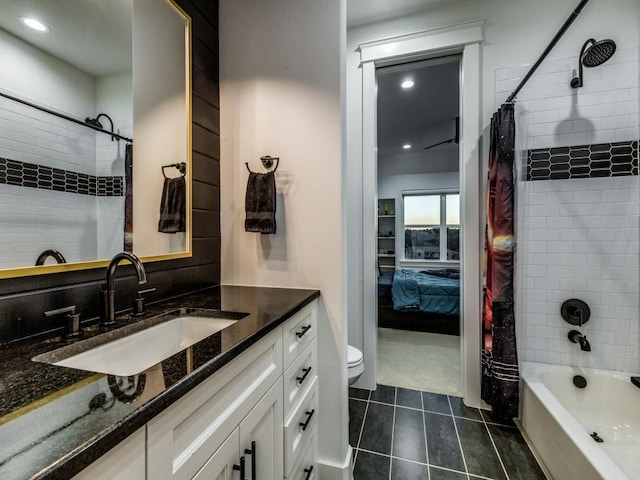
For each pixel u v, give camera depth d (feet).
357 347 7.50
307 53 4.81
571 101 6.07
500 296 5.90
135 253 3.76
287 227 4.91
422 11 6.91
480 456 5.14
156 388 1.69
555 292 6.22
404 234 18.63
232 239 5.20
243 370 2.52
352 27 7.43
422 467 4.91
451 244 17.92
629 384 5.52
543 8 6.25
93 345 2.65
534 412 5.25
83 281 3.16
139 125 3.85
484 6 6.56
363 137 7.44
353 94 7.48
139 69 3.88
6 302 2.52
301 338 3.95
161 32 4.18
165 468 1.69
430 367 8.54
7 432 1.31
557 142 6.14
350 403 6.80
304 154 4.83
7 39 2.60
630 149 5.81
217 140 5.23
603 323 6.01
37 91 2.81
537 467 4.90
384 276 15.51
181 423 1.83
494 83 6.50
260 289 4.82
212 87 5.13
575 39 6.04
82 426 1.35
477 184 6.60
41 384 1.77
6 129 2.58
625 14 5.82
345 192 4.99
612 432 5.37
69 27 3.10
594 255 6.02
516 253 6.03
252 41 5.11
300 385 3.88
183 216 4.52
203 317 3.58
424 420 6.15
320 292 4.74
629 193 5.84
